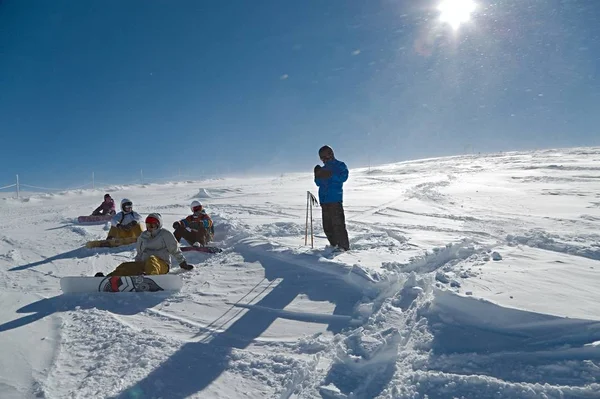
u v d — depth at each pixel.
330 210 6.74
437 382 3.03
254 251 7.09
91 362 3.64
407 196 17.67
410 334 3.73
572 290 4.30
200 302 5.11
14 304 5.25
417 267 5.73
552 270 5.16
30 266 7.60
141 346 3.85
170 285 5.62
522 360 3.19
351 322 4.19
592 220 10.38
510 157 50.03
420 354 3.43
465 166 40.19
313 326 4.21
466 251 6.40
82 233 11.13
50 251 8.91
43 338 4.15
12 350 3.90
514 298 4.01
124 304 5.17
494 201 15.20
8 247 9.54
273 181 36.81
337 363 3.41
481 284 4.56
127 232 9.40
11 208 20.55
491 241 7.49
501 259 5.81
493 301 3.85
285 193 23.12
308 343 3.81
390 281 4.89
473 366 3.19
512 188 19.70
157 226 6.43
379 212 13.06
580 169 29.03
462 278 4.88
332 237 6.78
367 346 3.50
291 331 4.13
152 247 6.48
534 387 2.84
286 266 6.12
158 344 3.90
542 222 10.34
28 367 3.57
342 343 3.64
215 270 6.44
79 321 4.61
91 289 5.62
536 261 5.66
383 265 5.58
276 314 4.57
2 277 6.83
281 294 5.14
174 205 17.73
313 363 3.45
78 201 24.12
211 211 14.45
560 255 6.10
